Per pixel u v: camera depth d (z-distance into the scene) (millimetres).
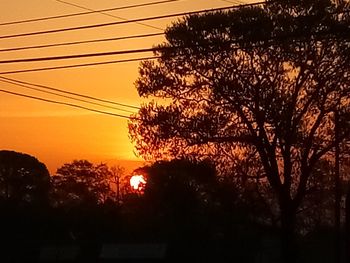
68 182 77375
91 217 54344
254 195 35969
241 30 32500
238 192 36625
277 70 33500
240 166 35000
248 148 34688
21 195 72500
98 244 49969
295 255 34906
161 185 45531
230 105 34344
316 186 35000
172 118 35031
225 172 35406
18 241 51906
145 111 35594
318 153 34312
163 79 34625
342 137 33406
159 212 49156
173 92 34969
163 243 47188
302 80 33812
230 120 34500
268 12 32625
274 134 34062
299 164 34500
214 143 34812
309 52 32969
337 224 28359
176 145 35594
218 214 40062
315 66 33406
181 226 45812
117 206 57969
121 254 48031
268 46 32688
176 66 34375
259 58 33312
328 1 32469
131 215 53938
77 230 54094
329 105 34000
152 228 50531
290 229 34844
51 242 51906
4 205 54188
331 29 32406
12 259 50844
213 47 32844
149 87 35062
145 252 47406
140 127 35781
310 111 34188
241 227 41250
